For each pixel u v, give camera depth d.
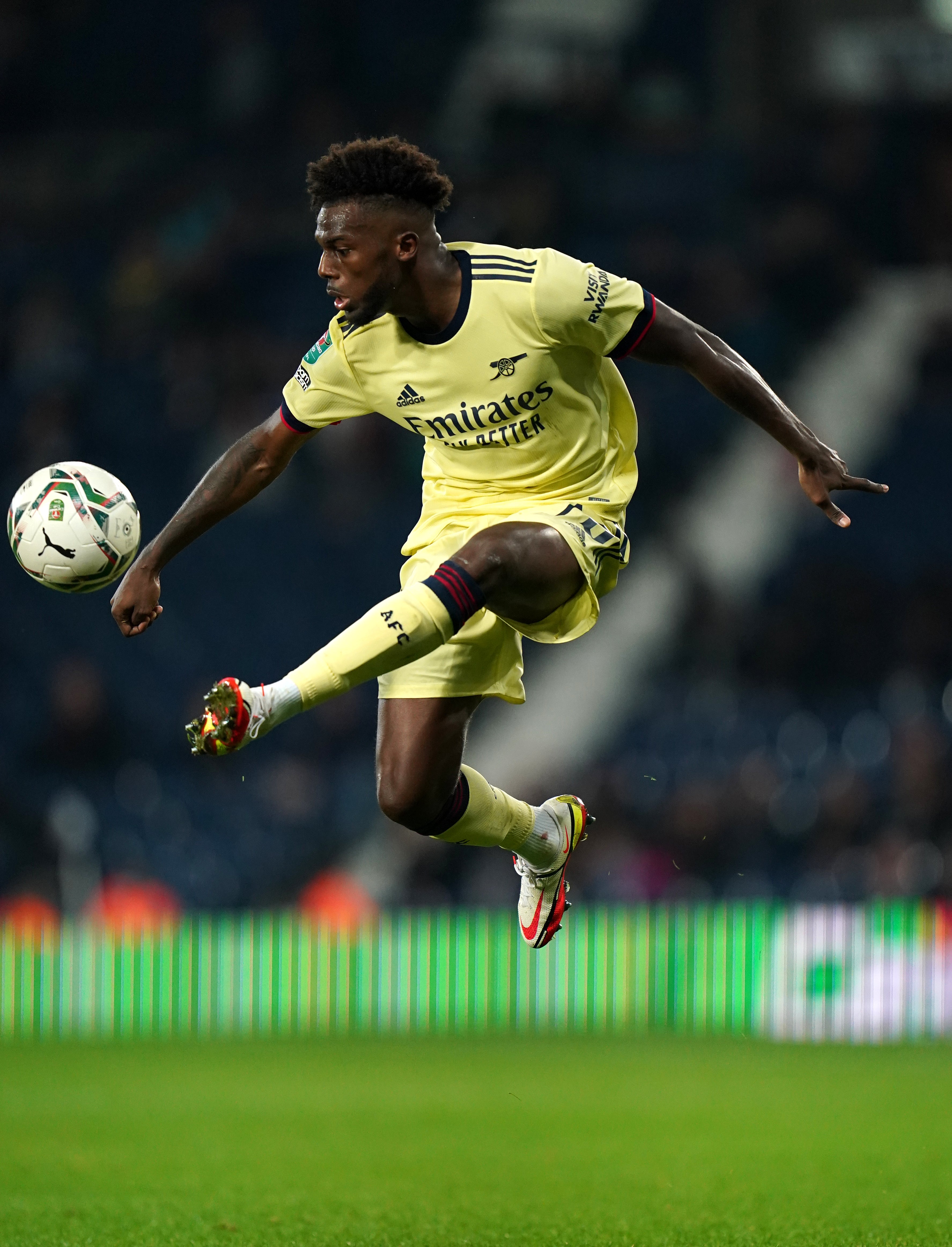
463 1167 21.03
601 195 70.19
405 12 77.94
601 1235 16.41
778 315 65.88
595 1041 37.03
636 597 58.88
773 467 61.09
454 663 15.66
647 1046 35.94
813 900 46.72
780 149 69.50
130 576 16.06
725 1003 37.66
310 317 67.12
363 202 14.48
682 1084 29.83
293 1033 38.56
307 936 38.84
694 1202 18.30
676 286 65.25
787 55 75.25
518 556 14.37
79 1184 19.83
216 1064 33.31
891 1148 22.23
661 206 69.69
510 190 68.06
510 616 14.88
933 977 36.62
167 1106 27.17
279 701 13.45
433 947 38.94
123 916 47.53
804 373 63.78
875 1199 18.33
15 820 48.25
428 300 14.86
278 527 59.59
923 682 53.00
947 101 70.62
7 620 56.78
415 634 13.86
